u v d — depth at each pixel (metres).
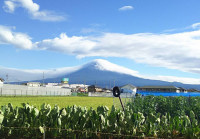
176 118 8.59
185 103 22.06
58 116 8.23
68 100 48.25
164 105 20.78
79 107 8.91
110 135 8.02
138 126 8.38
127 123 8.30
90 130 8.04
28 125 8.18
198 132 8.15
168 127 8.52
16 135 8.27
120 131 8.21
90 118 8.22
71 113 8.63
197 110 18.61
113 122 8.23
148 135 8.11
